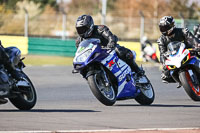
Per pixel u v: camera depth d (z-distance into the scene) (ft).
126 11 538.88
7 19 374.43
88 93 134.31
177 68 105.09
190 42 108.06
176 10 553.23
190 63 104.42
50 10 493.36
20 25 380.17
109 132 64.08
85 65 93.15
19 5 428.15
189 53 105.19
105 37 98.73
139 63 272.31
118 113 88.43
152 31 380.78
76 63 94.07
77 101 113.29
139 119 80.18
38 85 157.89
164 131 65.16
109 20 382.22
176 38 108.99
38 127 70.79
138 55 289.74
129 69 101.91
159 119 80.33
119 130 65.51
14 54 89.56
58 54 305.53
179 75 105.19
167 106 102.47
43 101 113.09
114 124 74.33
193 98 105.29
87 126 72.13
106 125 73.26
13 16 382.22
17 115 84.12
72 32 398.42
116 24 396.16
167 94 133.69
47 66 240.32
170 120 79.20
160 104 107.45
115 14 535.19
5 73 87.25
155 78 187.32
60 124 73.92
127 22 393.29
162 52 110.32
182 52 105.29
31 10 411.75
